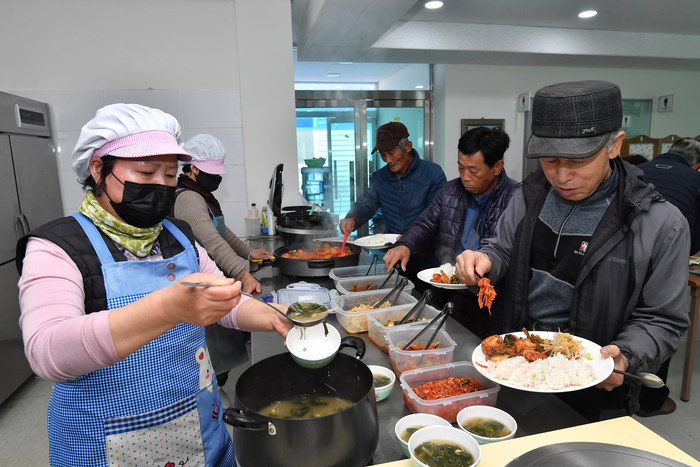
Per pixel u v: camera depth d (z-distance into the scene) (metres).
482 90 5.20
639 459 0.62
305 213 2.93
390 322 1.40
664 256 1.07
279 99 3.59
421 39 4.23
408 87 5.48
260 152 3.63
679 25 4.49
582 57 4.79
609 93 1.01
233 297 0.68
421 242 2.23
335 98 4.96
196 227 1.90
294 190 3.71
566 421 0.95
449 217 2.17
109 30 3.36
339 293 1.75
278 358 0.99
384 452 0.87
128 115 0.86
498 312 2.04
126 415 0.86
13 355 2.69
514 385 0.96
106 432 0.86
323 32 3.70
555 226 1.29
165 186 0.89
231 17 3.51
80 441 0.86
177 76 3.49
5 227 2.66
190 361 0.95
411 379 1.07
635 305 1.15
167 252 1.01
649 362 1.03
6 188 2.69
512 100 5.30
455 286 1.58
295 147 3.66
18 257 0.82
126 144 0.84
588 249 1.18
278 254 2.32
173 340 0.90
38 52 3.27
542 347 1.09
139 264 0.90
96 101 3.36
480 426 0.89
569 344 1.06
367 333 1.46
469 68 5.12
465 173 1.94
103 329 0.67
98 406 0.85
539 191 1.37
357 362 0.96
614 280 1.14
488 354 1.11
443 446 0.78
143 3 3.38
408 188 2.86
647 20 4.31
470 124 5.21
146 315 0.67
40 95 3.28
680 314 1.07
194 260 1.02
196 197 1.98
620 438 0.77
